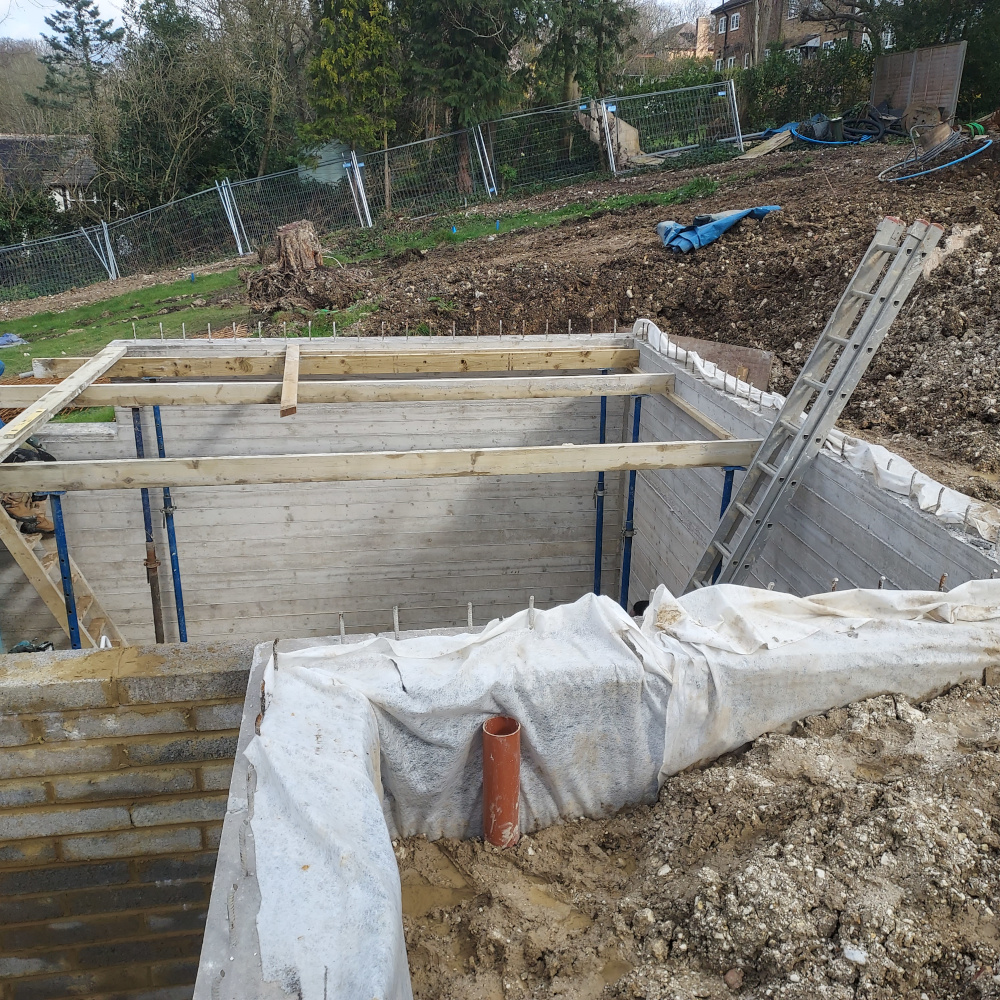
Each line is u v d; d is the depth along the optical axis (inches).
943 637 132.3
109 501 339.0
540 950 107.3
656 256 462.9
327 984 76.1
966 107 688.4
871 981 91.0
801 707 130.5
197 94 877.8
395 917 83.2
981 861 101.8
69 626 235.3
